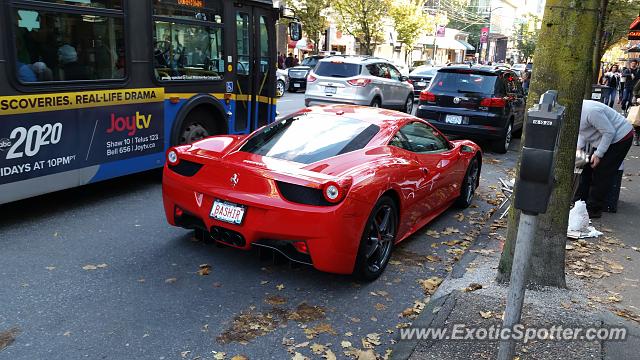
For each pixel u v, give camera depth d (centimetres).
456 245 567
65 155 572
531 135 246
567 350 339
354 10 3312
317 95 1511
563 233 421
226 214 426
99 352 333
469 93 1103
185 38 734
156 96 690
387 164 464
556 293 418
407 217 512
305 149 466
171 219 482
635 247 566
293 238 405
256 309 400
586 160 615
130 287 425
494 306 393
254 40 897
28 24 520
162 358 330
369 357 339
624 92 2109
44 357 325
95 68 601
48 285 421
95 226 565
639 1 1592
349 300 423
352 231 408
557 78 386
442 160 588
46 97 543
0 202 510
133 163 666
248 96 894
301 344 353
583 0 372
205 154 460
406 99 1745
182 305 400
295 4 3291
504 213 675
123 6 629
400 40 3747
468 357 331
